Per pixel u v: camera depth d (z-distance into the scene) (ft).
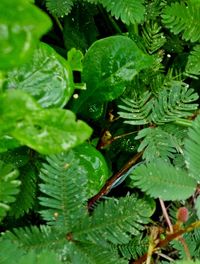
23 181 0.92
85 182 0.84
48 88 0.80
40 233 0.81
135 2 1.01
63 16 1.09
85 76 1.03
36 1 1.16
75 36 1.18
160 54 1.16
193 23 1.09
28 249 0.80
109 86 1.03
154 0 1.16
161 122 1.02
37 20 0.37
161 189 0.82
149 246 0.93
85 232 0.84
